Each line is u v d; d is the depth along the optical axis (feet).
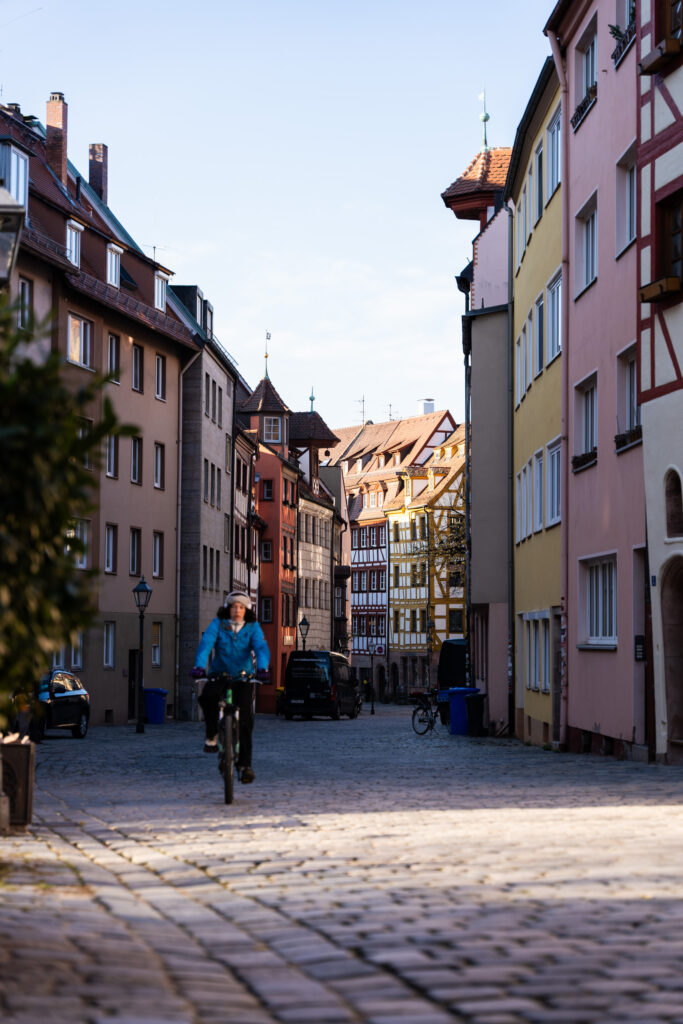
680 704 60.29
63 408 16.31
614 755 69.46
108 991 15.49
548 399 90.02
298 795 44.83
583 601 76.79
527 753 78.07
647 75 62.90
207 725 43.19
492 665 114.52
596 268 74.18
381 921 20.39
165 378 166.09
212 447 184.24
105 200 181.57
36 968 16.46
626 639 66.64
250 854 28.71
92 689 143.33
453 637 344.69
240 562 222.89
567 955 17.74
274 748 90.89
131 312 151.33
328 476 350.84
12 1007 14.46
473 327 115.24
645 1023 14.35
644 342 62.80
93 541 144.25
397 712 262.06
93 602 17.01
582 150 77.92
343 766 63.41
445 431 379.35
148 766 63.41
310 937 19.24
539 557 94.27
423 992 15.83
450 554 236.63
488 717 116.06
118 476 151.43
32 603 16.24
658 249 61.82
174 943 18.78
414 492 357.20
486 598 114.42
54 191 146.72
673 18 61.77
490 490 114.21
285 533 271.69
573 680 78.33
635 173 68.03
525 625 103.76
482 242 129.49
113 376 16.44
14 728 32.65
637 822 34.04
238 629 42.83
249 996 15.64
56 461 16.05
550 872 25.11
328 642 321.11
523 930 19.47
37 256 127.85
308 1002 15.28
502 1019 14.42
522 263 105.29
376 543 379.76
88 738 111.24
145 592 125.70
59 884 23.75
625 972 16.74
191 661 171.22
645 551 65.05
